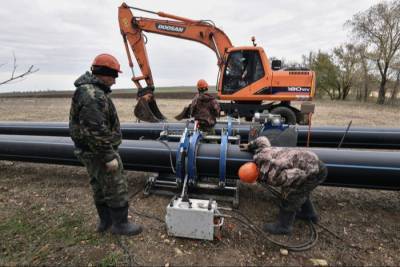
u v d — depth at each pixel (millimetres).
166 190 3672
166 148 3436
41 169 4613
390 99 26172
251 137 3850
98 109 2211
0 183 4016
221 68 7703
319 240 2699
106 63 2289
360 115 13516
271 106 7684
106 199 2572
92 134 2195
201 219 2578
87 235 2729
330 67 32906
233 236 2738
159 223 2957
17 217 3051
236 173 3201
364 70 29125
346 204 3441
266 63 7371
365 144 4945
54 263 2346
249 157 3104
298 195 2564
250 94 7535
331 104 22812
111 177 2484
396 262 2406
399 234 2809
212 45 7918
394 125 9977
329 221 3037
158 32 7883
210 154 3217
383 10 24578
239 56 7469
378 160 2955
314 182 2486
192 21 7836
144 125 5195
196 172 3271
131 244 2598
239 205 3357
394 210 3299
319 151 3168
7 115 11328
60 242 2617
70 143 3895
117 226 2701
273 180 2451
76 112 2287
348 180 3064
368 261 2416
